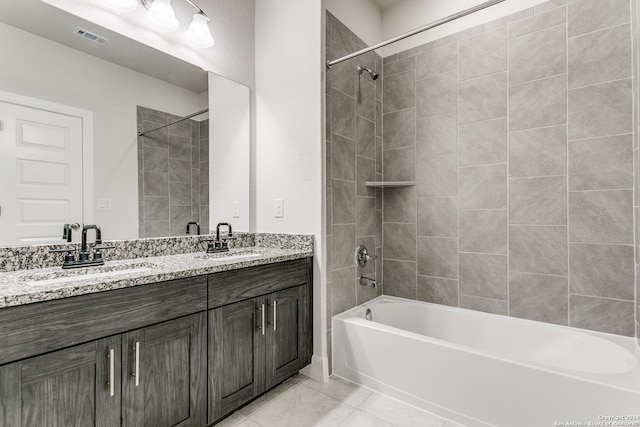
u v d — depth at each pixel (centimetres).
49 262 132
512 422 136
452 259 224
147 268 144
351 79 221
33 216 129
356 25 228
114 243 154
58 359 94
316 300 195
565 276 182
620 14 166
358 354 188
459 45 220
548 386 129
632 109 162
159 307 119
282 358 175
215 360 140
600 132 171
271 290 168
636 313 159
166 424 121
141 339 114
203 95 193
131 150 162
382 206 255
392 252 252
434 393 158
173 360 124
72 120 141
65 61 139
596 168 173
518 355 188
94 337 102
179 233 182
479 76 212
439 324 219
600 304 172
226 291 145
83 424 100
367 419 153
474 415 146
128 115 160
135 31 162
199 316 133
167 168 177
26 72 128
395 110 250
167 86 176
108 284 104
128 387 110
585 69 175
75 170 142
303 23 197
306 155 196
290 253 183
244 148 216
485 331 202
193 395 131
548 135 187
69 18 139
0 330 84
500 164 203
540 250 190
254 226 222
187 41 184
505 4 202
